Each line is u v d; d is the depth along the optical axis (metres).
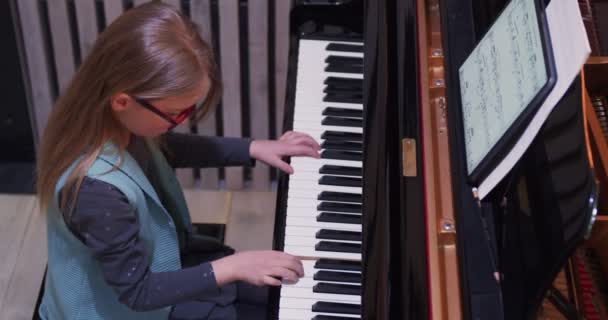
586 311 1.56
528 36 1.37
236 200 2.79
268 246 2.65
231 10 2.47
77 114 1.39
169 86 1.32
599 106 1.82
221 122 2.82
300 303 1.53
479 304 1.43
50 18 2.51
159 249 1.57
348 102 1.92
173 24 1.35
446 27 1.81
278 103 2.71
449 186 1.54
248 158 1.80
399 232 1.43
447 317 1.36
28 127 2.77
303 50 2.01
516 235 1.41
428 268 1.39
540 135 1.40
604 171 1.58
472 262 1.48
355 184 1.74
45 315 1.71
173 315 1.71
